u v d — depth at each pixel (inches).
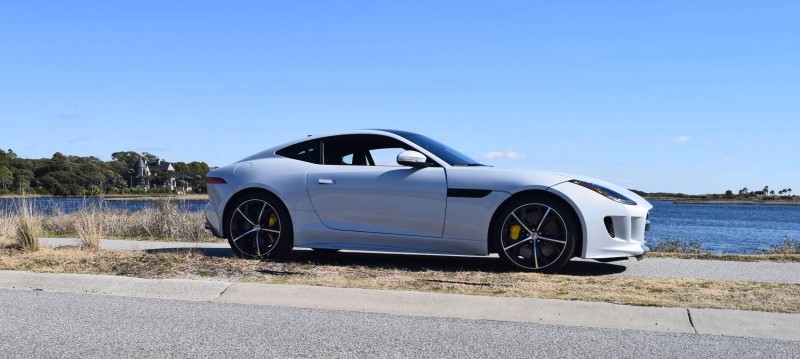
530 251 240.2
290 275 227.0
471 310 181.8
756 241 974.4
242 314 179.6
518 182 239.9
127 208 545.6
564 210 234.7
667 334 158.7
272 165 275.6
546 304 181.0
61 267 243.8
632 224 241.6
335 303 193.2
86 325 166.2
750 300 183.0
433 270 243.1
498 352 142.6
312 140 275.7
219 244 370.9
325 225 263.6
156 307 189.2
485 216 243.0
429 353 141.6
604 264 266.7
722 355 140.9
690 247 497.4
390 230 255.4
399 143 262.8
